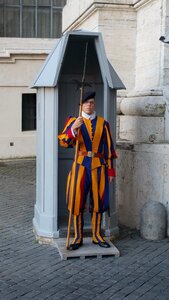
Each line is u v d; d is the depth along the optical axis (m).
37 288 4.29
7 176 10.77
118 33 7.07
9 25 14.55
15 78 13.44
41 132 5.48
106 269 4.73
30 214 7.02
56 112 5.37
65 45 5.32
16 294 4.16
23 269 4.73
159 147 5.78
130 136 6.55
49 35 14.79
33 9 14.72
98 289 4.27
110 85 5.34
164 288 4.29
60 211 6.04
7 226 6.33
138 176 6.08
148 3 6.65
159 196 5.81
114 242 5.57
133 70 7.13
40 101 5.47
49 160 5.43
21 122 13.65
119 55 7.08
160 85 6.35
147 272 4.66
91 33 5.23
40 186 5.56
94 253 5.01
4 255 5.14
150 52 6.62
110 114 5.52
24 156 13.75
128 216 6.32
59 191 6.03
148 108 6.12
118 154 6.50
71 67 5.90
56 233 5.45
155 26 6.47
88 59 5.85
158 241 5.62
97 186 5.12
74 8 8.73
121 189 6.48
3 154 13.47
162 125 6.14
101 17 7.01
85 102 5.05
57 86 5.34
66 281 4.45
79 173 5.06
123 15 7.07
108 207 5.24
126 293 4.19
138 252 5.22
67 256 4.96
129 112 6.51
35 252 5.23
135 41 7.11
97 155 5.12
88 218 5.87
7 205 7.64
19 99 13.56
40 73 5.42
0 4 14.43
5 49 13.41
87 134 5.05
